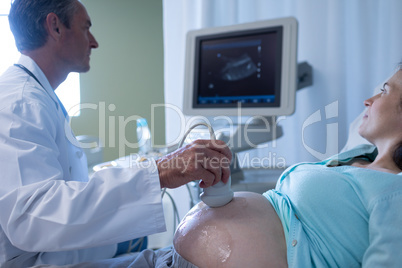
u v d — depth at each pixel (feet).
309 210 2.39
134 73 8.65
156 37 8.57
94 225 2.27
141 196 2.35
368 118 2.89
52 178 2.39
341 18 5.72
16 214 2.21
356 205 2.34
